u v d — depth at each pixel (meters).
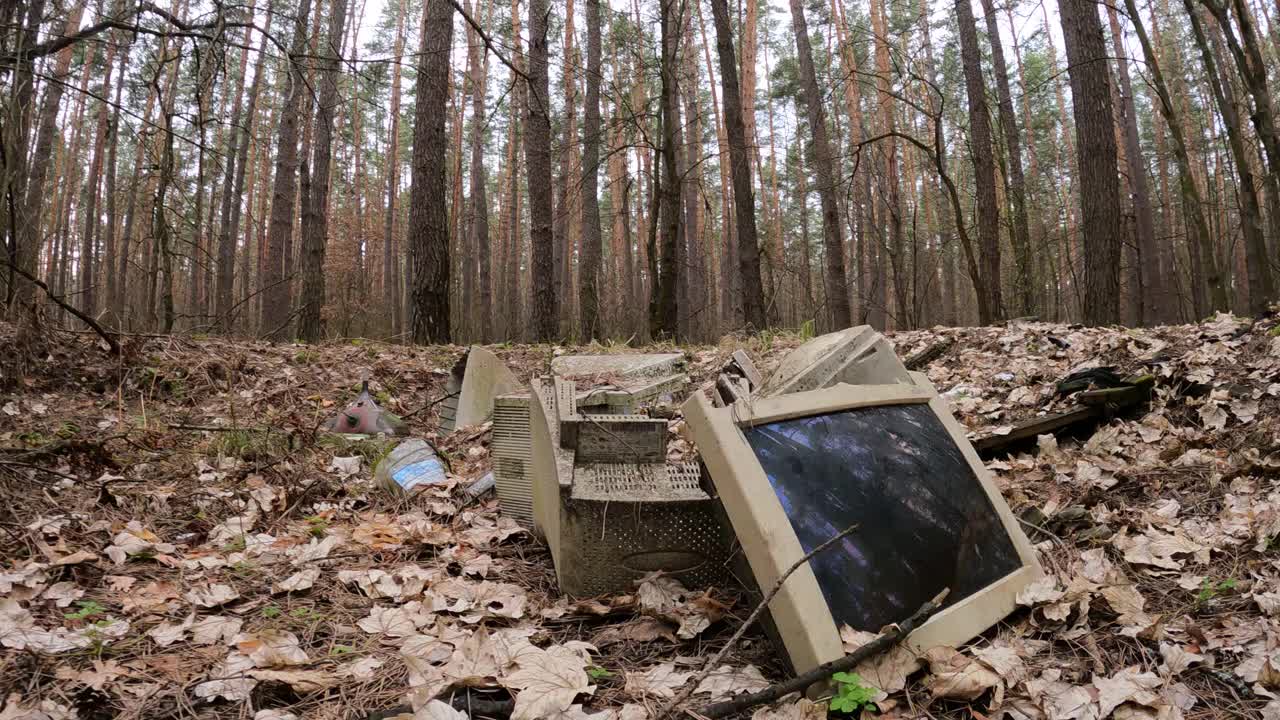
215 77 4.39
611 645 2.22
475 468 4.34
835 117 27.02
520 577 2.77
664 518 2.43
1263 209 18.28
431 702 1.72
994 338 6.51
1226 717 1.73
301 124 23.20
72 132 24.72
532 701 1.78
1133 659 2.01
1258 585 2.27
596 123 16.44
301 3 13.47
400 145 35.44
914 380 2.64
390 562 2.94
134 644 2.08
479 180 22.00
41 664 1.88
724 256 29.16
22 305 5.78
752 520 1.91
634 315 16.78
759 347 7.02
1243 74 5.45
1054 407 4.50
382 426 5.27
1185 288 25.66
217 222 23.72
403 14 28.19
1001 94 18.64
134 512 3.30
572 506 2.43
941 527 2.19
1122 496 3.31
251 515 3.38
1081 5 9.03
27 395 5.48
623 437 2.65
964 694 1.79
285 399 6.11
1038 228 26.28
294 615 2.38
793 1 17.36
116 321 8.14
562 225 21.41
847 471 2.13
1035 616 2.23
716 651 2.16
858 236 22.34
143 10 4.29
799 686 1.72
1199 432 3.85
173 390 6.12
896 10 25.66
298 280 17.70
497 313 28.66
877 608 1.94
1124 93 21.52
